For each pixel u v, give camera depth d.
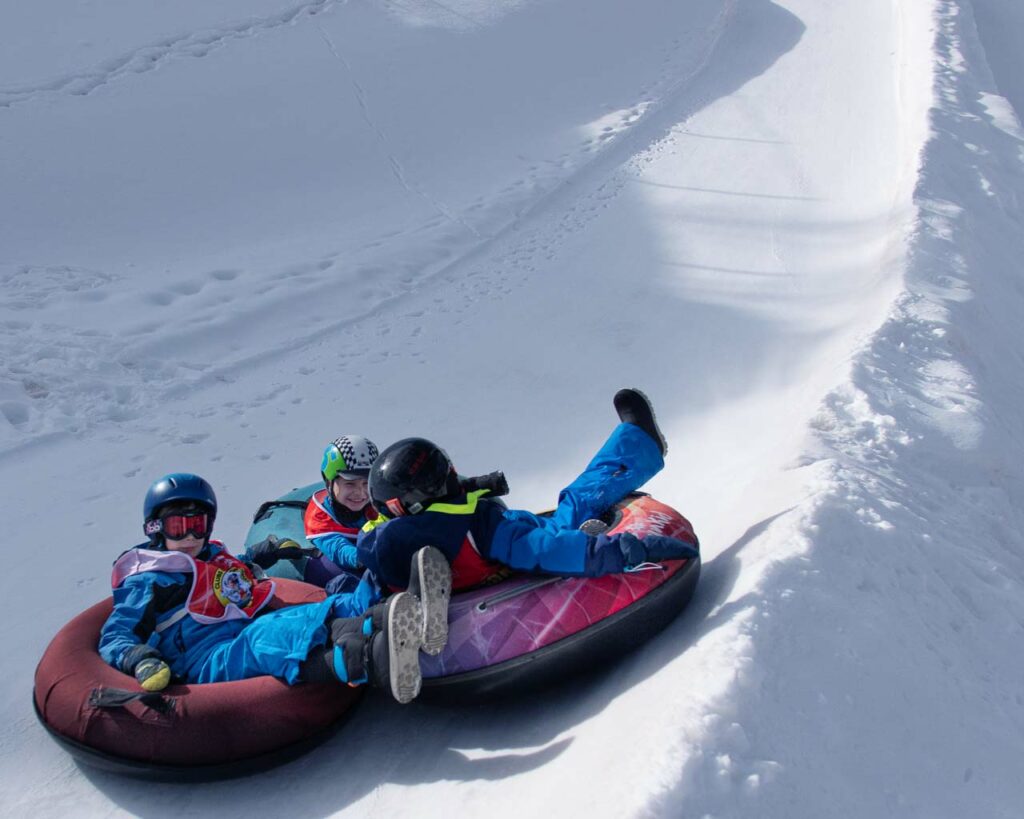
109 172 12.48
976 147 11.52
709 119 15.14
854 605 3.30
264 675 3.40
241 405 7.27
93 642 3.64
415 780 3.22
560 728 3.27
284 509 4.77
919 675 3.16
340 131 14.50
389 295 9.44
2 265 9.84
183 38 17.16
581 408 7.13
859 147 12.95
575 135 14.95
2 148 12.66
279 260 10.25
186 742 3.23
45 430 6.70
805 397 6.00
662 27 20.56
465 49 18.41
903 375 5.84
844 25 18.66
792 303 8.64
